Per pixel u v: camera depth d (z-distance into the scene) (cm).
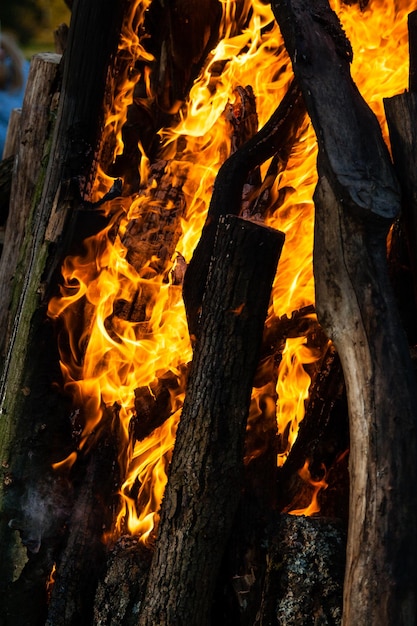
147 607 249
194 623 246
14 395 284
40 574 277
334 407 275
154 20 319
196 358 256
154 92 322
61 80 317
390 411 231
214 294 253
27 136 356
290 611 243
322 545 250
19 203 362
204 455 248
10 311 325
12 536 278
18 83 610
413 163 261
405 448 229
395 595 221
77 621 271
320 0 281
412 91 289
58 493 280
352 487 234
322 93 259
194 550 246
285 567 248
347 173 244
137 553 266
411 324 281
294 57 266
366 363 236
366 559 225
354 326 240
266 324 277
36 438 281
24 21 1050
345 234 244
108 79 297
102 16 291
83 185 289
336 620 242
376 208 239
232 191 288
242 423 252
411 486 227
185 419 254
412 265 268
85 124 293
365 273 241
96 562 275
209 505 247
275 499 277
